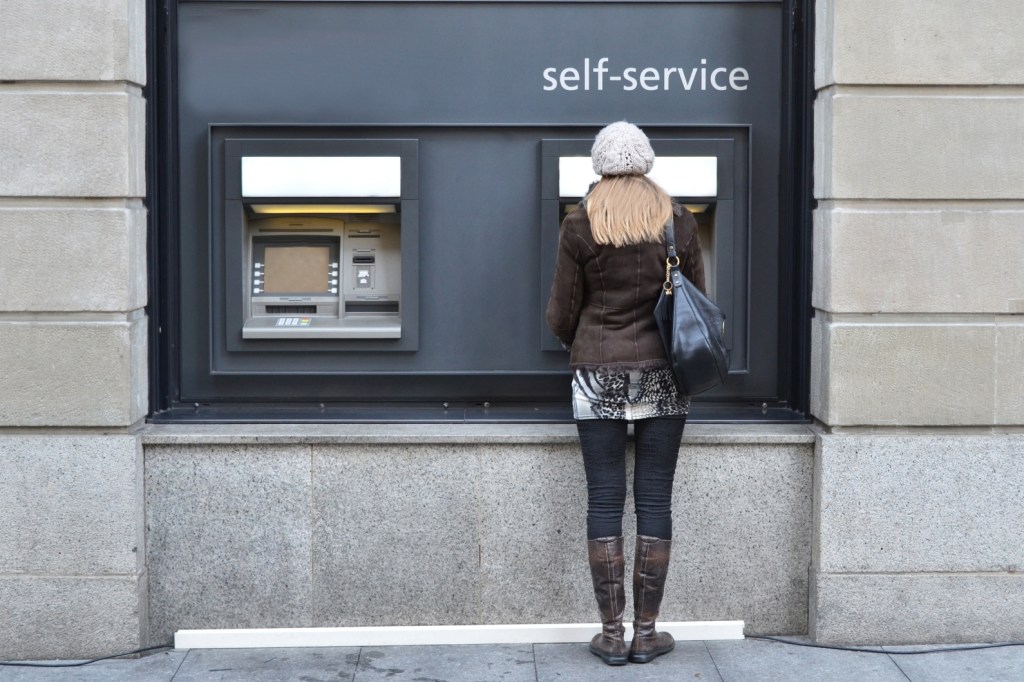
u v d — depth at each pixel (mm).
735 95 4949
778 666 4453
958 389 4582
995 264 4551
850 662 4492
